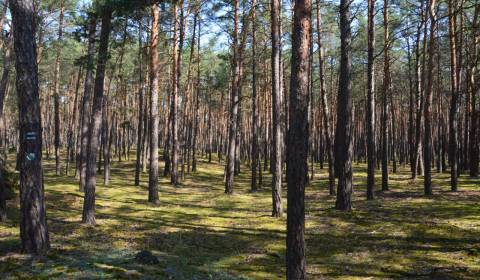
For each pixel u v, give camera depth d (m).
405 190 22.48
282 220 16.09
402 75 43.56
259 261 11.03
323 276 9.75
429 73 19.48
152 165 20.94
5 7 20.95
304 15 8.38
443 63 35.62
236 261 10.98
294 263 8.12
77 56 36.66
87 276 8.70
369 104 19.72
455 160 20.81
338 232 13.83
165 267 9.91
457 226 13.48
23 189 10.20
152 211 18.38
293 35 8.53
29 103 10.12
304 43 8.35
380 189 23.73
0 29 21.00
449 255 10.85
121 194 23.70
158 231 14.35
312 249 12.09
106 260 10.15
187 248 12.21
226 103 57.06
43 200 10.48
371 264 10.55
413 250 11.48
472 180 25.23
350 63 16.84
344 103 16.84
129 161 48.00
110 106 49.56
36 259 9.74
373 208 17.17
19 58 10.03
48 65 40.94
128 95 54.03
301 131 8.25
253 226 15.23
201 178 35.06
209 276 9.46
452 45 21.41
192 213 18.14
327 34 35.25
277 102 16.66
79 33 16.69
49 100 55.53
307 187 27.08
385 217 15.36
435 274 9.52
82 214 15.78
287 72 40.94
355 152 61.62
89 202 14.95
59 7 27.38
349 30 16.88
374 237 12.99
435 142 45.03
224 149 65.06
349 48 16.78
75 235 13.02
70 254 10.47
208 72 47.09
